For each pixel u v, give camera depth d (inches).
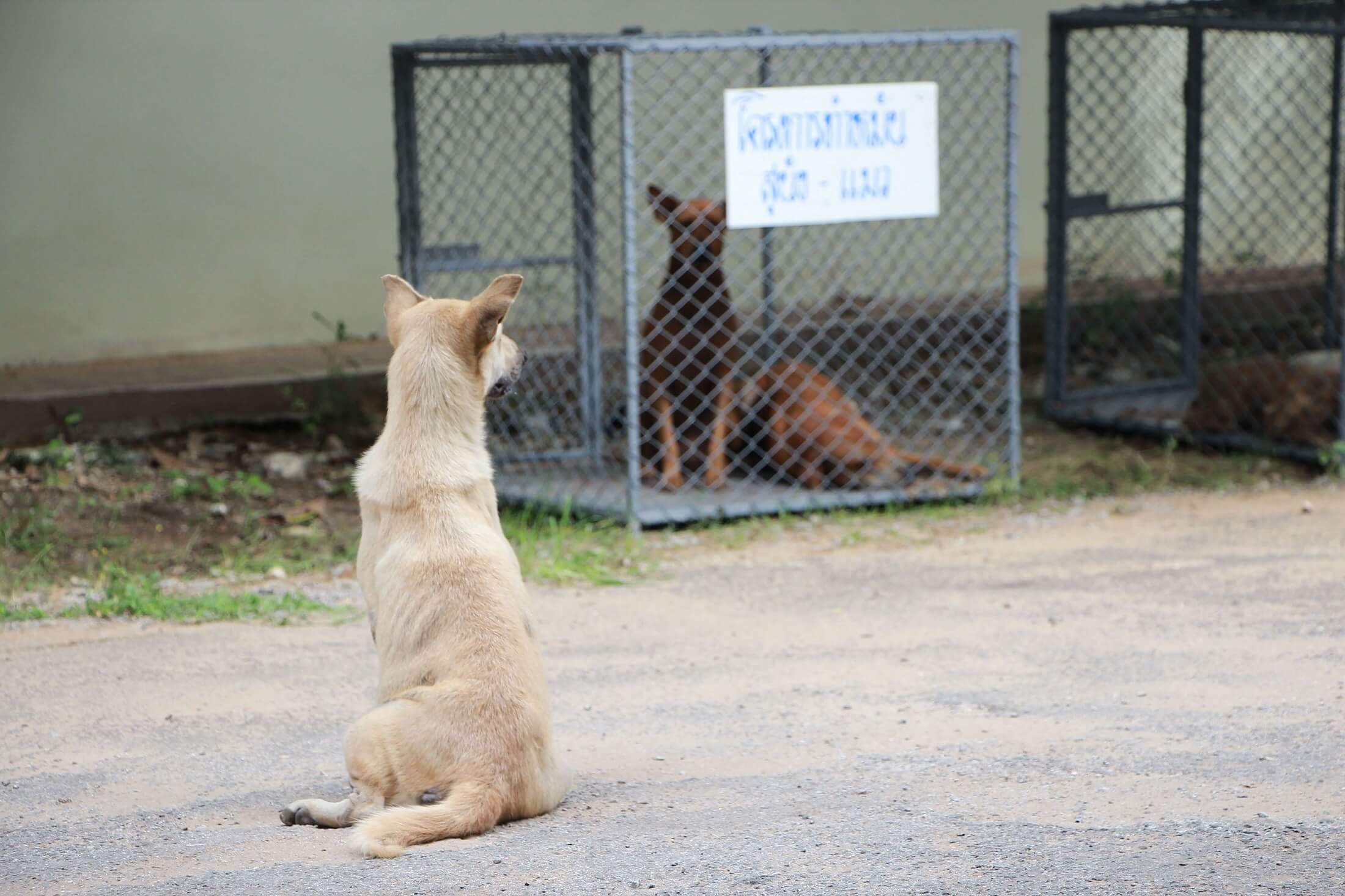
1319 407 476.1
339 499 448.8
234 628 335.3
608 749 251.8
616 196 594.9
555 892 178.5
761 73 435.2
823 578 370.3
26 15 539.5
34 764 248.7
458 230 529.3
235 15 568.7
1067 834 197.3
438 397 219.5
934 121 418.0
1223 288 662.5
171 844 203.6
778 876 183.0
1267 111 708.0
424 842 196.1
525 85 578.9
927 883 179.3
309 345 589.3
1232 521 411.2
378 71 592.4
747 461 473.7
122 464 467.2
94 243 556.4
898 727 259.9
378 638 217.6
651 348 444.1
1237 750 237.3
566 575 370.9
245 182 576.4
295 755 252.5
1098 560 377.7
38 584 366.3
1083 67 676.1
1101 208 544.7
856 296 589.6
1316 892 172.4
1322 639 303.3
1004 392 569.0
